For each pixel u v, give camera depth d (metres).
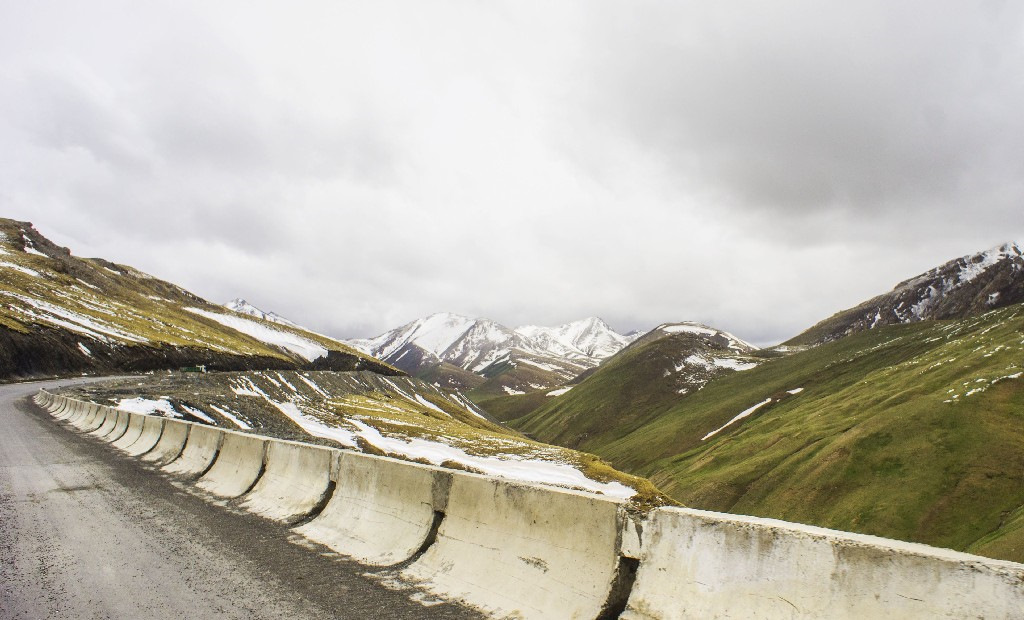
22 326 74.25
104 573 7.31
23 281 112.50
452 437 84.75
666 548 5.20
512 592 6.22
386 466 9.09
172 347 105.94
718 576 4.71
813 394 166.00
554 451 79.88
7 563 7.60
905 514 76.44
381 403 131.75
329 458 10.58
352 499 9.59
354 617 5.96
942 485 78.56
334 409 96.38
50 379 68.94
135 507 11.27
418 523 8.12
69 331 83.62
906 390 110.00
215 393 57.25
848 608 3.88
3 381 62.44
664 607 4.93
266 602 6.38
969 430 86.31
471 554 7.02
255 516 10.74
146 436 20.12
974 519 71.50
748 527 4.67
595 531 5.83
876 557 3.86
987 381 95.50
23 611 6.02
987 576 3.33
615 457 185.12
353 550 8.43
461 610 6.20
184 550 8.40
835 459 94.06
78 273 156.25
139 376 78.38
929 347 164.25
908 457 86.56
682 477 125.69
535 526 6.46
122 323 109.81
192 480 14.48
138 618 5.90
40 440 22.03
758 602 4.38
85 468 15.88
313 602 6.39
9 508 10.77
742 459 119.88
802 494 91.00
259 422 51.66
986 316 170.38
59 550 8.26
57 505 11.20
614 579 5.43
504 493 7.00
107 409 26.39
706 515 5.03
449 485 7.83
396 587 6.93
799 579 4.21
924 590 3.57
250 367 127.44
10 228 167.88
